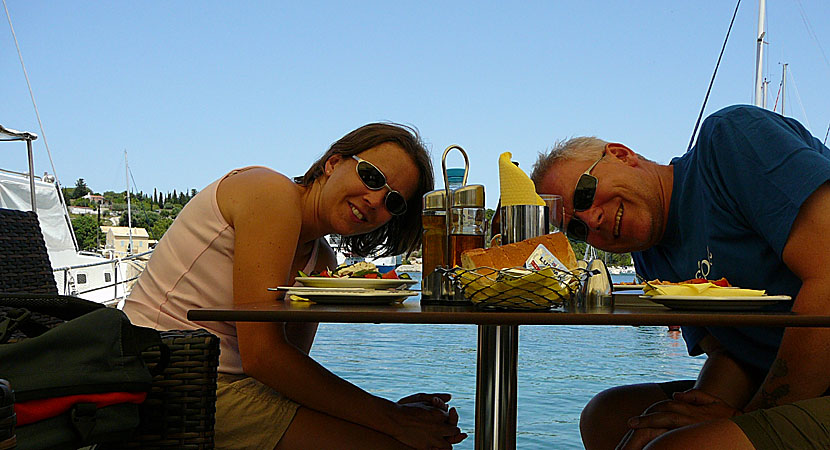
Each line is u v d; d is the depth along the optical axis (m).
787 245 1.42
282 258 1.72
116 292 10.37
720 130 1.66
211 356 1.36
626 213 1.83
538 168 1.95
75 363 1.17
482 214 1.46
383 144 1.95
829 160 1.44
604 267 1.45
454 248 1.44
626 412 1.94
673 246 1.91
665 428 1.51
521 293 1.21
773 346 1.72
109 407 1.20
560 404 4.20
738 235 1.63
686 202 1.81
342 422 1.69
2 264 2.01
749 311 1.32
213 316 1.04
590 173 1.83
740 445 1.18
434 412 1.76
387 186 1.93
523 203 1.38
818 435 1.17
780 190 1.44
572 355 6.57
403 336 8.20
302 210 1.96
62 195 12.40
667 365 5.87
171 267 1.85
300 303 1.44
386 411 1.70
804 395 1.42
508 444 1.44
